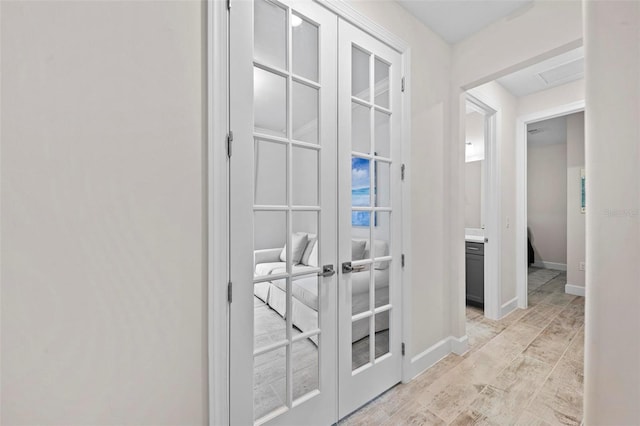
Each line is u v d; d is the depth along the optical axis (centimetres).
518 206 340
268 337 137
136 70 100
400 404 174
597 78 23
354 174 171
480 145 388
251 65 125
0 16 80
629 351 21
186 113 110
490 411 167
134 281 100
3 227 81
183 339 110
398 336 193
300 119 148
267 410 138
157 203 104
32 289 85
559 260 571
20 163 83
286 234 140
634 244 21
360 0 168
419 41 208
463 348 234
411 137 202
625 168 21
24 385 84
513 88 318
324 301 154
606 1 23
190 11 111
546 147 588
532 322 298
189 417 111
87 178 92
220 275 117
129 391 99
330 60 155
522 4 195
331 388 156
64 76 88
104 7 94
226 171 118
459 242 233
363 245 175
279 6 138
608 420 23
